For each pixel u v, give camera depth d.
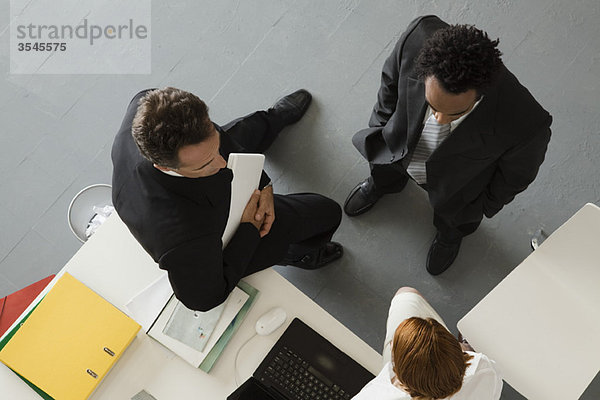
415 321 1.32
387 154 2.01
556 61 2.54
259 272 1.82
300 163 2.63
